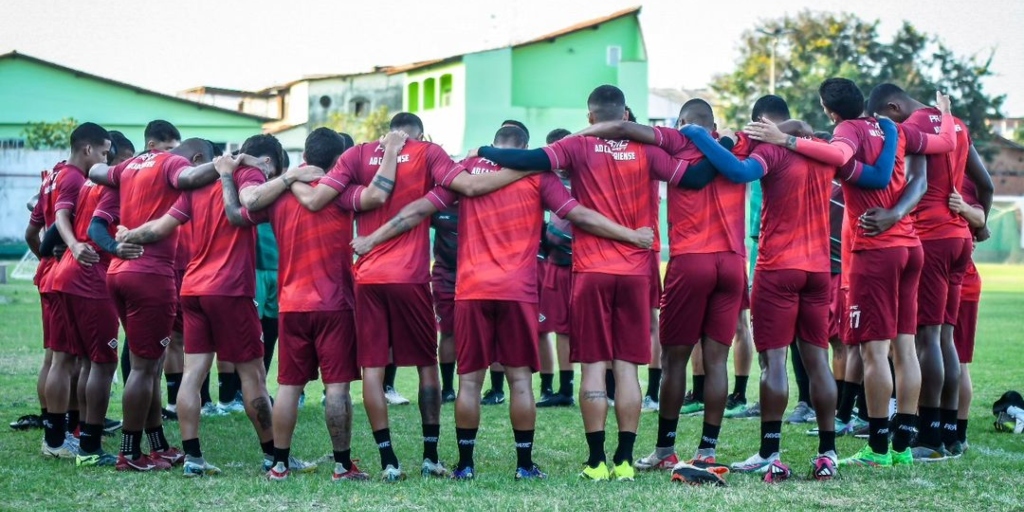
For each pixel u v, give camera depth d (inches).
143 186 289.9
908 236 285.0
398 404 413.1
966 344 316.8
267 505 238.4
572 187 275.0
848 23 2214.6
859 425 353.1
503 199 269.0
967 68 2206.0
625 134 271.3
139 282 284.0
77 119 1919.3
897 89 310.2
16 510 234.1
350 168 274.5
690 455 312.8
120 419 364.5
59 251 307.4
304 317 270.8
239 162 281.9
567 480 265.6
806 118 2121.1
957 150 301.6
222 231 281.3
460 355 272.7
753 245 394.6
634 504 235.5
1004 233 1939.0
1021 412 347.6
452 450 320.8
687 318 277.7
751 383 466.6
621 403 269.7
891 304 282.7
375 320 273.6
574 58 1971.0
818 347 276.1
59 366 304.0
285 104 2404.0
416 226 274.4
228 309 279.6
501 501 239.1
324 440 337.1
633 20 1978.3
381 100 2144.4
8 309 772.6
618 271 267.4
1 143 1881.2
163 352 292.0
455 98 1934.1
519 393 270.2
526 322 268.4
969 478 264.8
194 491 253.8
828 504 235.5
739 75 2241.6
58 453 303.9
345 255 275.7
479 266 269.0
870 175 277.6
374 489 255.3
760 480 265.1
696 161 270.7
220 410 390.0
